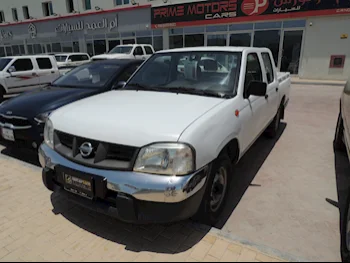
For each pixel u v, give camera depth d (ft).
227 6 50.80
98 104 9.73
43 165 9.21
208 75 11.22
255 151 15.80
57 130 8.94
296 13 45.37
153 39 62.03
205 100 9.71
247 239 8.54
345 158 14.75
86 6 70.23
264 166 13.82
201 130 7.75
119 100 10.11
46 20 77.30
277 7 46.65
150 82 12.18
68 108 9.76
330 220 9.43
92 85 16.78
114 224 9.16
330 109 26.13
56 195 10.95
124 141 7.55
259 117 12.34
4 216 9.59
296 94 34.30
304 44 46.60
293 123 21.70
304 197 10.92
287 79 19.53
